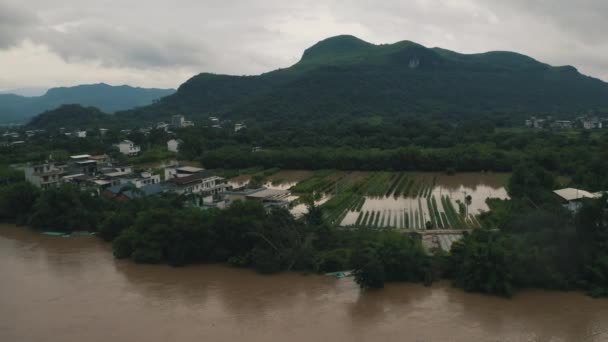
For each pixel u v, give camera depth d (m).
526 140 161.88
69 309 50.50
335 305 50.69
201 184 97.88
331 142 182.88
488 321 46.03
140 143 193.50
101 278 59.34
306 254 61.25
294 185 119.06
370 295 52.97
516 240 55.16
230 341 43.19
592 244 53.19
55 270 62.44
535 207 78.00
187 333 44.81
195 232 63.25
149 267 63.06
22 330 45.78
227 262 63.41
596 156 118.62
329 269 60.06
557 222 55.75
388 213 88.69
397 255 56.16
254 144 188.00
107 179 103.81
